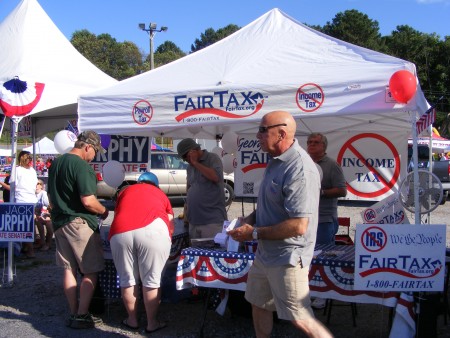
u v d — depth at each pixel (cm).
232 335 407
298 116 376
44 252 758
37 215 766
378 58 380
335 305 461
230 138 675
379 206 444
